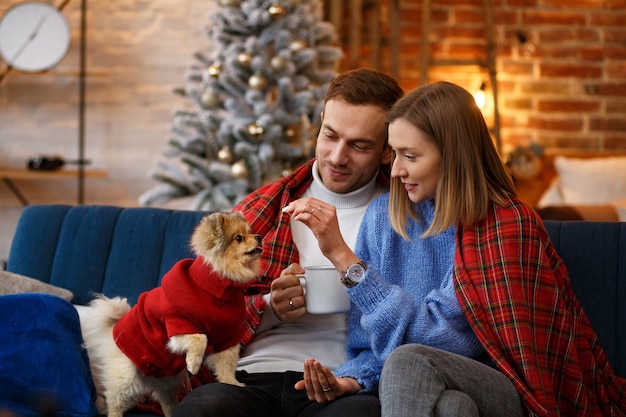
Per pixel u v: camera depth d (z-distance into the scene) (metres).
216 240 1.73
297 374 1.75
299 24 3.94
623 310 1.85
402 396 1.40
